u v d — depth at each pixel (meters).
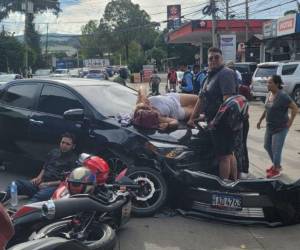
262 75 16.44
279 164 6.10
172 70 19.06
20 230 3.28
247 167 6.03
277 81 6.00
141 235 4.14
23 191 4.75
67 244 2.45
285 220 4.39
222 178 4.93
